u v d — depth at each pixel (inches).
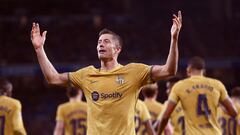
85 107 670.5
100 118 341.7
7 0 2394.2
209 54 2082.9
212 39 2178.9
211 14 2394.2
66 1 2420.0
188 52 2073.1
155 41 2113.7
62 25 2213.3
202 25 2272.4
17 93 1913.1
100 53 351.9
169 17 2375.7
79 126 666.8
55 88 1936.5
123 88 343.0
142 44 2090.3
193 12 2399.1
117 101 341.7
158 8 2396.7
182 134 585.3
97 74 350.6
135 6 2396.7
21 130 541.0
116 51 355.6
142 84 347.6
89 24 2241.6
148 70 343.0
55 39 2094.0
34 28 360.2
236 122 627.5
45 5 2412.6
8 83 553.0
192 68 532.4
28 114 1801.2
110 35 354.6
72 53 2006.6
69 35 2137.1
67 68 1828.2
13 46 2054.6
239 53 2107.5
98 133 340.2
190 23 2278.5
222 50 2111.2
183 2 2404.0
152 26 2230.6
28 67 1792.6
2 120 537.6
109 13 2367.1
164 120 536.1
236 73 1978.3
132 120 345.4
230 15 2372.0
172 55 329.7
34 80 1937.7
